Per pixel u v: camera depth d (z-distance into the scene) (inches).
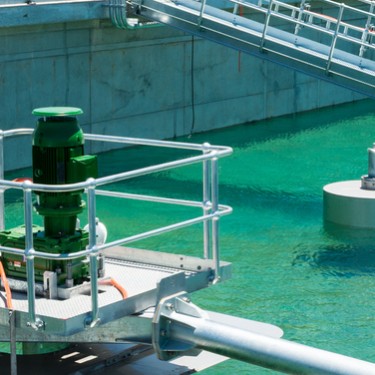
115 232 1050.1
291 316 791.1
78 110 465.1
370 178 1112.8
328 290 859.4
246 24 1298.0
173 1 1364.4
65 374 477.1
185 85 1664.6
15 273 466.9
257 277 898.7
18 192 1249.4
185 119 1679.4
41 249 455.8
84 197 1152.8
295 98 1950.1
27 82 1362.0
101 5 1397.6
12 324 423.8
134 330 438.3
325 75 1213.1
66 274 452.1
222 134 1711.4
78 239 461.4
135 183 1312.7
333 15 2047.2
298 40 1250.6
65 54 1414.9
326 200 1100.5
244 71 1795.0
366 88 1187.9
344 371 389.7
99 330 437.7
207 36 1302.9
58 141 459.2
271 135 1702.8
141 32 1544.0
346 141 1652.3
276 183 1321.4
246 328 510.6
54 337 429.1
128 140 505.0
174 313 438.6
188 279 465.1
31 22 1293.1
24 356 504.7
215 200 469.4
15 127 1353.3
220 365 700.0
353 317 789.9
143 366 488.1
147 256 499.2
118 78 1521.9
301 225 1094.4
